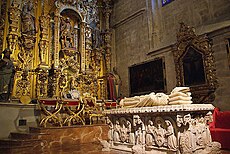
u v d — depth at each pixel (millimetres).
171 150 4402
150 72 11773
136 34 13273
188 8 10344
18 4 11477
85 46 13828
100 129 7645
